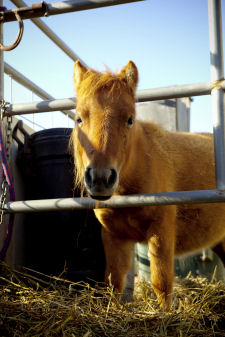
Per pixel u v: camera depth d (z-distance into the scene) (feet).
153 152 7.64
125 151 6.12
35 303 5.31
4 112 6.86
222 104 5.79
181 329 5.05
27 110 6.76
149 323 5.15
